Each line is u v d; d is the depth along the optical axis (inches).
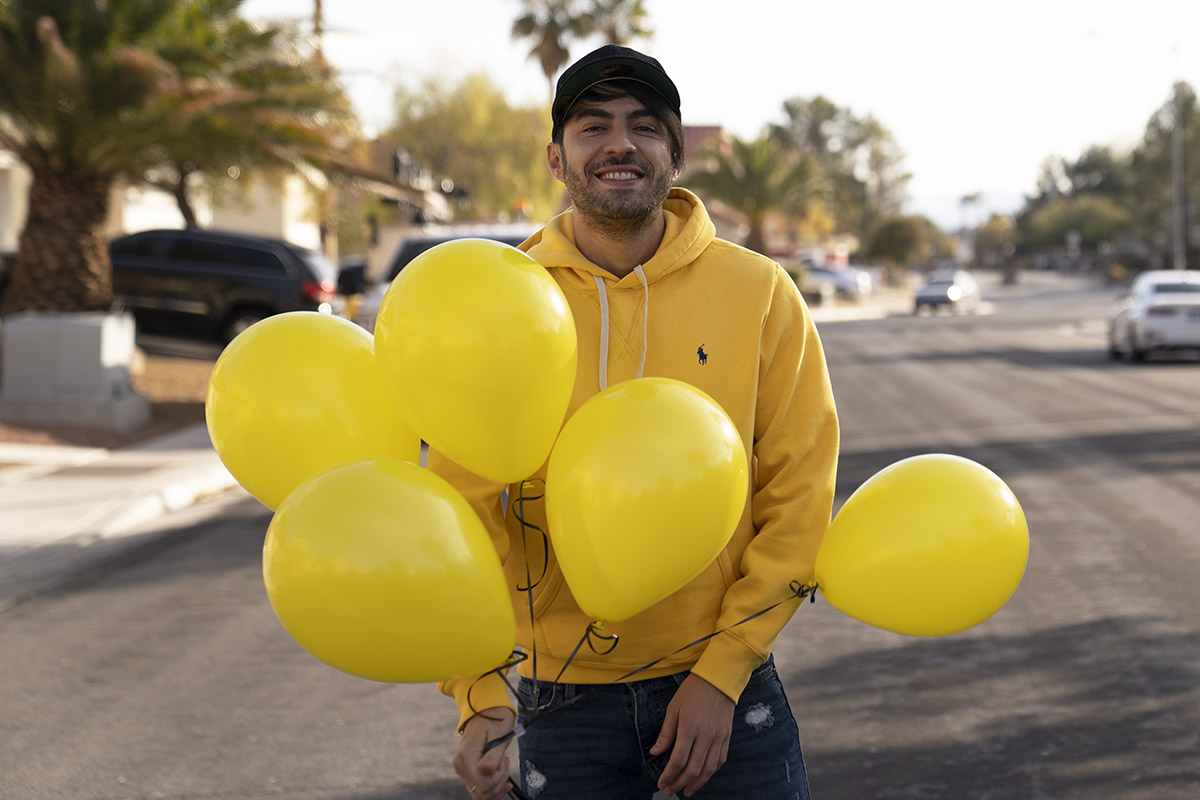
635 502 65.3
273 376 71.7
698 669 74.5
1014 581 72.3
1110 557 252.2
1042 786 139.9
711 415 68.1
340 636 63.2
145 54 474.6
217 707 175.3
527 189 1760.6
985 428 474.3
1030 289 2896.2
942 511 70.7
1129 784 139.7
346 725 167.2
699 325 78.5
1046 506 310.8
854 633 203.9
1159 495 323.3
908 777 143.4
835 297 2085.4
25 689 185.0
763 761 79.6
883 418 512.1
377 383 74.3
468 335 65.2
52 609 232.8
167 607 233.5
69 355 470.0
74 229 539.2
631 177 77.1
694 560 67.5
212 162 529.0
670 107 77.9
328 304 659.4
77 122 497.0
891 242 3403.1
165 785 147.3
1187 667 179.8
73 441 437.7
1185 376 706.8
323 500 63.5
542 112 1813.5
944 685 175.3
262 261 657.6
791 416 80.0
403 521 63.1
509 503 78.7
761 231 1905.8
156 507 335.3
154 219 1134.4
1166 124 2837.1
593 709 79.1
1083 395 601.3
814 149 4318.4
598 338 78.7
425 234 507.8
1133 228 2984.7
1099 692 170.2
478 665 66.7
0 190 904.9
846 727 159.9
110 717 171.9
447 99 1766.7
